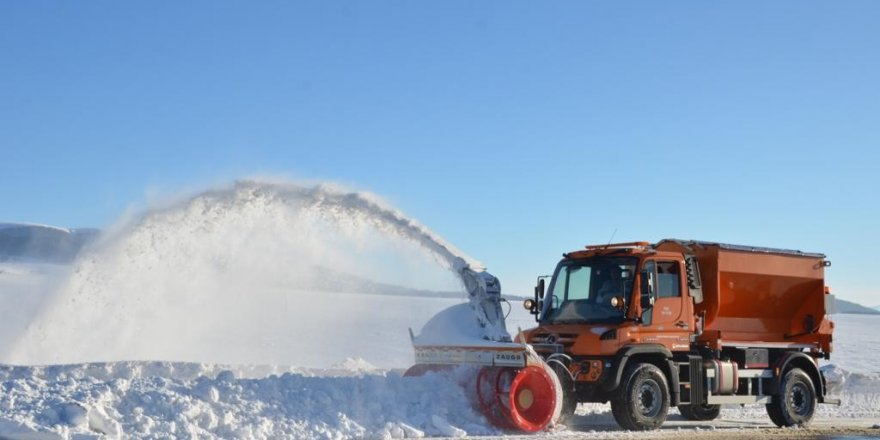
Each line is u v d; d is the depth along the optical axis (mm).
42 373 13445
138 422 10383
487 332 13344
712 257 15180
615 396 13359
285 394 11852
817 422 16922
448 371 13469
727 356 15625
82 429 9891
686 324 14320
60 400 10594
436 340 13648
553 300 14555
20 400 10625
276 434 10906
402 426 11672
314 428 11188
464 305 13852
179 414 10633
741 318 15867
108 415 10336
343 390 12258
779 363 16000
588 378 13320
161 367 14477
